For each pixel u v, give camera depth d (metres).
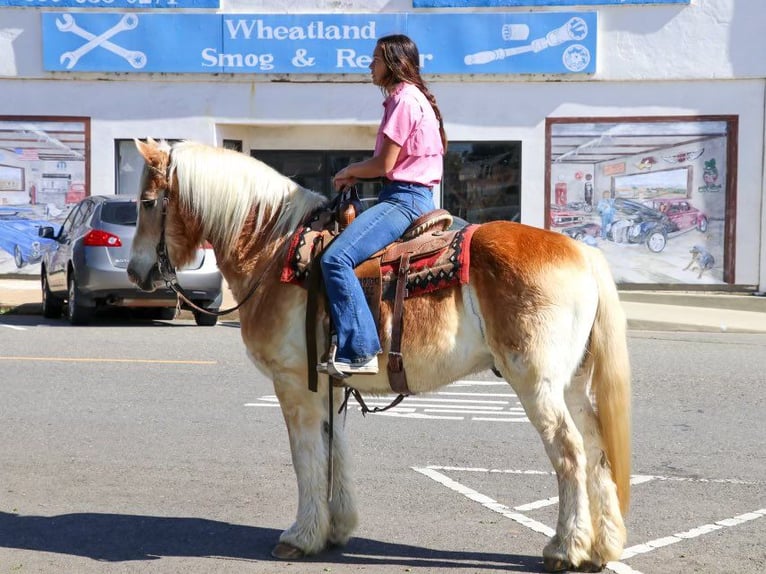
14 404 10.73
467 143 22.06
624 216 21.67
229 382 11.98
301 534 6.41
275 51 21.88
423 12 21.62
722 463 8.80
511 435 9.73
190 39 21.95
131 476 8.24
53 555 6.46
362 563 6.35
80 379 12.07
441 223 6.28
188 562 6.35
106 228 16.22
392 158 6.18
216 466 8.55
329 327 6.14
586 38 21.23
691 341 16.17
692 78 21.17
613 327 6.04
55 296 17.89
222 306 18.67
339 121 22.08
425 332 5.98
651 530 7.04
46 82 22.31
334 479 6.64
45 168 22.55
